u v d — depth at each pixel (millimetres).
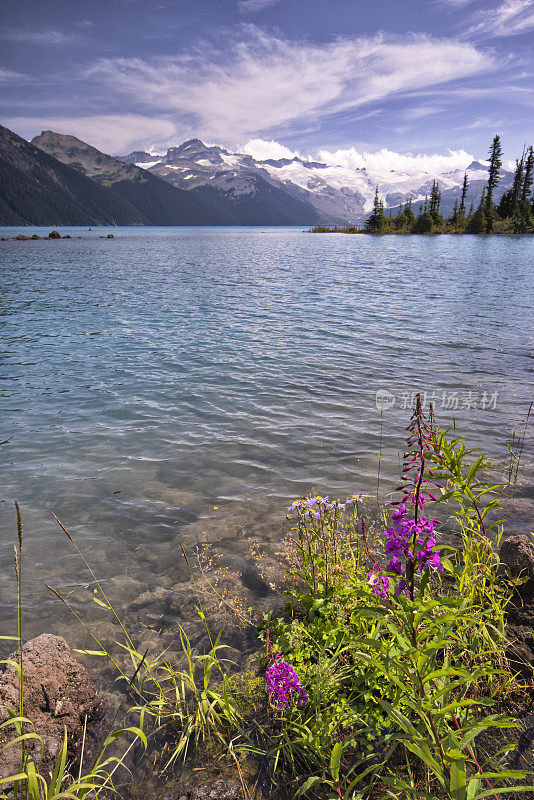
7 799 2369
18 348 15844
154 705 3348
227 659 3729
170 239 138000
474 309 21250
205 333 17609
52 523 5812
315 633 3615
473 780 2045
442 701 2707
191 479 6879
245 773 2818
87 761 2982
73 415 9602
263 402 10125
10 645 3943
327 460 7352
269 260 54750
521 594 4020
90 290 30891
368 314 20469
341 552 4633
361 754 2830
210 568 4918
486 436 7992
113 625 4191
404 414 9180
